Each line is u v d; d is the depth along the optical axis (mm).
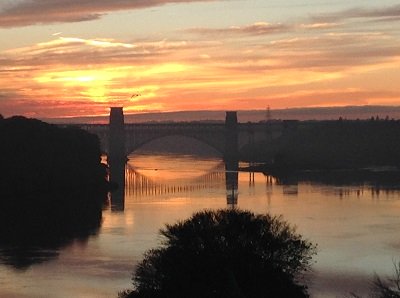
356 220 118500
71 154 177000
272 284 53219
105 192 174375
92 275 76375
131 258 84938
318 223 114375
